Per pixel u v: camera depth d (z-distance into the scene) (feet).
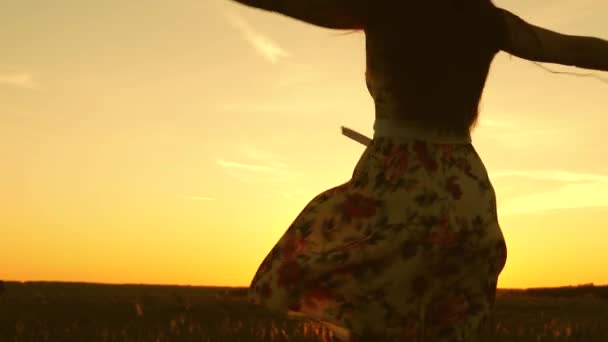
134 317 46.73
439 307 11.07
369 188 11.13
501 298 136.56
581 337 28.37
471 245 11.12
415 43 11.01
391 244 10.73
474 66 11.30
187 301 78.43
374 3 11.10
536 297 144.56
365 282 10.68
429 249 10.83
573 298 128.57
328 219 11.14
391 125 11.25
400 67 11.07
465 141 11.48
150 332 30.30
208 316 46.85
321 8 10.92
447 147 11.25
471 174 11.42
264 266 11.09
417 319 10.84
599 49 11.76
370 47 11.32
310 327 27.35
